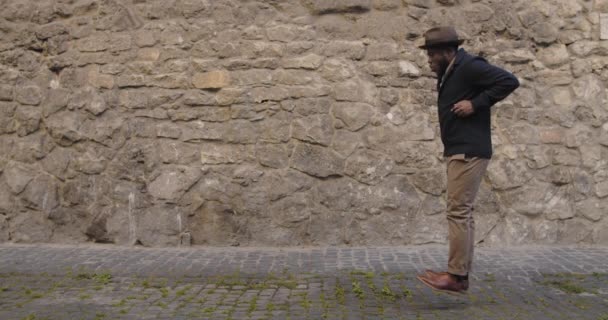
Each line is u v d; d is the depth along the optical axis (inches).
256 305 180.4
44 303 183.5
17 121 279.4
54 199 275.6
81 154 273.7
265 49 267.7
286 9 269.7
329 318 167.2
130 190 270.2
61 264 234.5
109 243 271.9
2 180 279.0
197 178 267.9
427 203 267.9
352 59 268.8
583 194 271.0
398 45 270.4
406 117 268.5
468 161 174.6
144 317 168.9
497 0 273.0
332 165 266.7
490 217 268.8
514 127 270.4
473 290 196.9
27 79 279.3
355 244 267.1
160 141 269.4
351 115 267.4
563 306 178.5
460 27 272.2
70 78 275.1
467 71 173.5
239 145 267.7
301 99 267.1
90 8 274.7
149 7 271.3
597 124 272.8
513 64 272.2
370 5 269.9
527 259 241.1
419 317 167.9
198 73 268.8
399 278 212.1
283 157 267.4
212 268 228.2
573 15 274.4
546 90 273.1
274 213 267.4
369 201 267.4
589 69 273.7
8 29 280.2
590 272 220.8
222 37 269.0
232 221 267.7
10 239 277.3
